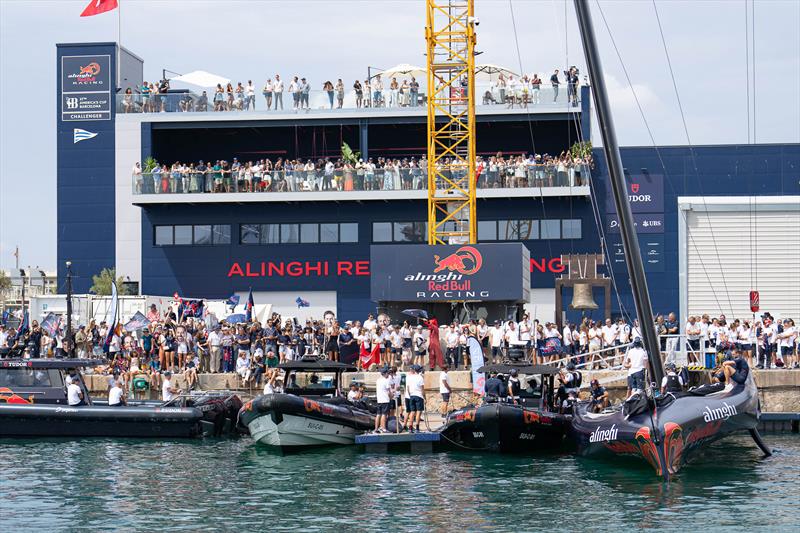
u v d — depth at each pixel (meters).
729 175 59.41
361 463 29.73
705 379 38.59
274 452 31.97
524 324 40.25
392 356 40.22
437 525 21.59
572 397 34.69
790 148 59.22
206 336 42.19
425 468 28.77
